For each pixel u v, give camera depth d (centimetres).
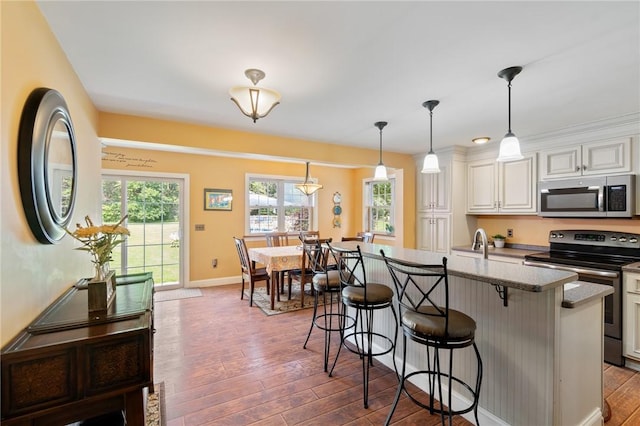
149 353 133
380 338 268
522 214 384
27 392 113
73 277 194
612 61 187
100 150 288
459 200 438
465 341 156
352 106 269
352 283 255
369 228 652
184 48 177
